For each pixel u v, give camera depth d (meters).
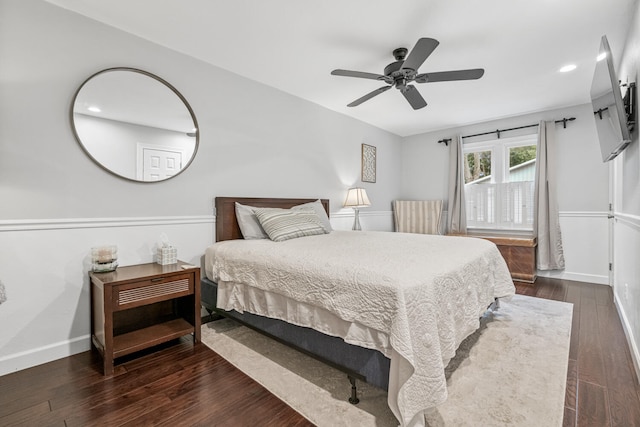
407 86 2.44
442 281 1.50
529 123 4.19
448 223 4.84
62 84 1.95
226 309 2.23
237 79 2.92
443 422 1.36
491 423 1.36
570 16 2.03
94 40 2.08
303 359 1.96
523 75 2.96
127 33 2.23
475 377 1.73
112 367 1.79
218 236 2.75
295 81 3.10
